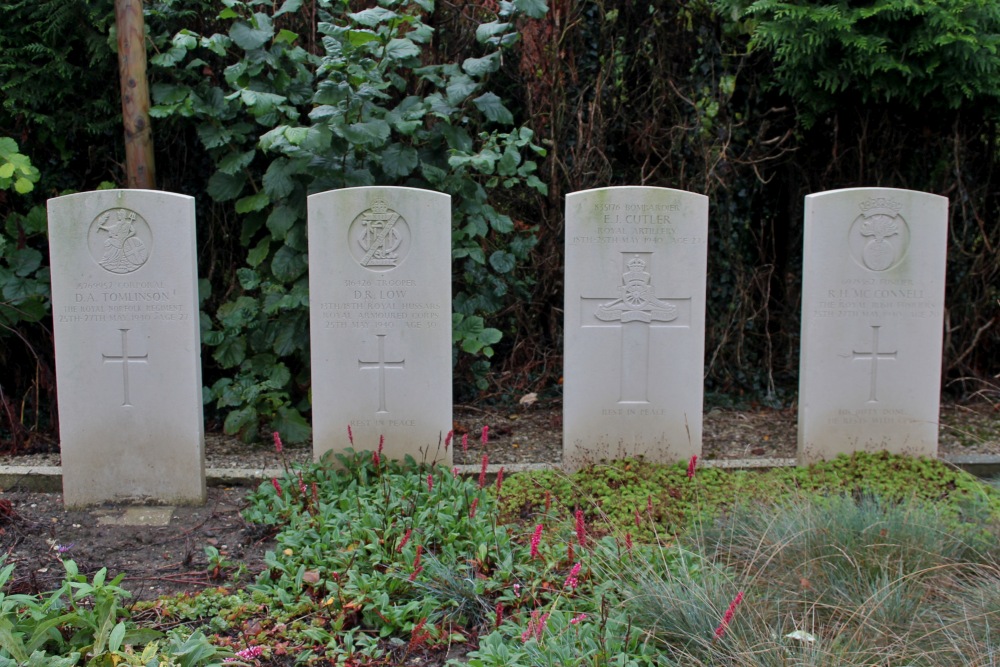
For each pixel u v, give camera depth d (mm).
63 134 6324
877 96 6098
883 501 4324
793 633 2908
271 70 6000
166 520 4598
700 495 4684
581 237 5137
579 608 3365
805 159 7008
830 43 6023
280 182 5742
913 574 3334
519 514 4527
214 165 6648
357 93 5625
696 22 6855
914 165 6855
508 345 7383
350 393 5055
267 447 5906
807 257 5242
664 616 3141
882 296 5254
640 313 5195
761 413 6855
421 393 5066
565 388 5246
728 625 3002
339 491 4621
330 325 5012
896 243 5227
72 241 4609
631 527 4273
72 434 4730
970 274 7012
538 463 5527
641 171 7059
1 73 6004
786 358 7301
